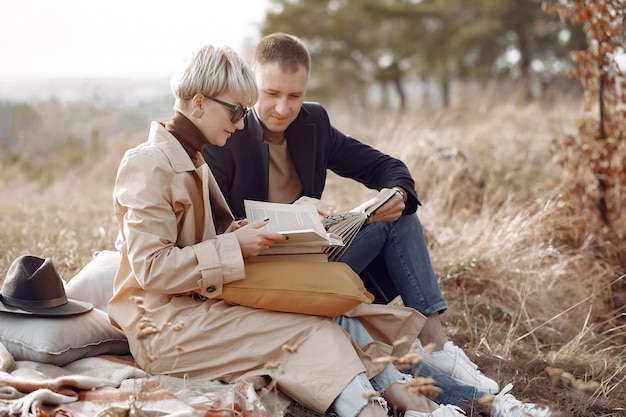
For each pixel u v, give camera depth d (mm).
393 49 28906
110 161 10633
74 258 4461
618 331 4375
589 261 4895
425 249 3467
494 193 6148
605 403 3395
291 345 2758
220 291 2785
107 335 3002
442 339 3340
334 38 29266
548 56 26547
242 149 3434
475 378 3209
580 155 5379
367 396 2559
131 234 2727
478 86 15750
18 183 9359
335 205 5883
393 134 7332
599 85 5262
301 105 3623
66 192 8234
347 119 11133
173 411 2523
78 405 2584
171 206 2830
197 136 2914
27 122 12273
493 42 27359
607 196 5270
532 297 4430
